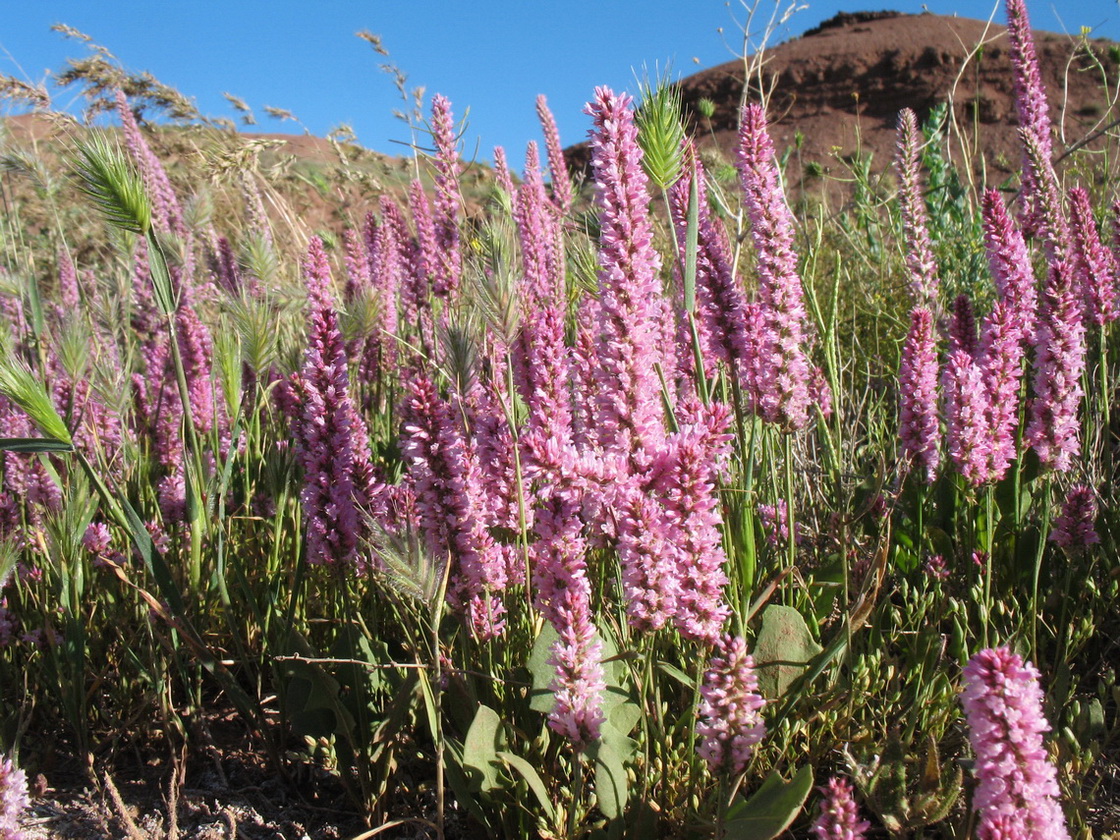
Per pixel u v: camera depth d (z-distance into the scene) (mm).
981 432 402
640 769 335
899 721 357
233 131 921
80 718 406
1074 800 317
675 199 435
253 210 944
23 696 433
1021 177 618
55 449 347
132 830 351
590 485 290
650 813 322
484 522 338
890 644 422
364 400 674
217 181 757
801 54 6004
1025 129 613
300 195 1147
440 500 335
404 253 708
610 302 318
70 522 399
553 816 322
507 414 328
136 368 801
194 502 406
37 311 518
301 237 991
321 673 362
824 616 420
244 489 522
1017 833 229
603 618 356
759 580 404
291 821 378
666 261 656
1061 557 481
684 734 359
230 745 427
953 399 403
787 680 361
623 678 350
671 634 379
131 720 410
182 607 376
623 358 320
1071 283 403
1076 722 362
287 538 492
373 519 316
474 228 635
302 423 365
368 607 451
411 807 372
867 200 945
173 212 925
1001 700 232
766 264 387
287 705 395
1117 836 315
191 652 414
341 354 363
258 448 543
